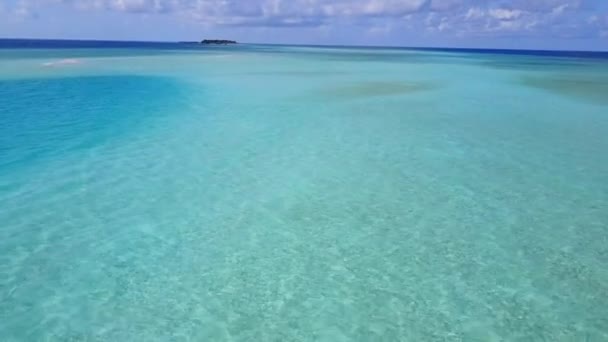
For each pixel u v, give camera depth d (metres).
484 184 9.54
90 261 6.40
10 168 9.84
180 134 12.99
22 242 6.81
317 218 7.84
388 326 5.24
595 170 10.55
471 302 5.68
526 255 6.77
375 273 6.26
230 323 5.26
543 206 8.48
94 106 16.59
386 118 15.88
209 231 7.32
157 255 6.60
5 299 5.55
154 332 5.09
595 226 7.71
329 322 5.30
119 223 7.50
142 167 10.11
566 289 5.96
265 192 8.91
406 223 7.72
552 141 13.11
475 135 13.68
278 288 5.91
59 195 8.49
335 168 10.36
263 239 7.11
